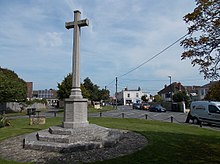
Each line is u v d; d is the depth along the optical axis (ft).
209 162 24.27
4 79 100.17
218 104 69.41
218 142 34.86
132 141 35.58
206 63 23.63
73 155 27.63
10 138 40.37
